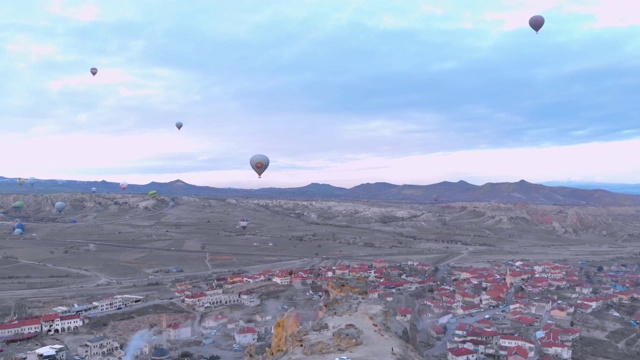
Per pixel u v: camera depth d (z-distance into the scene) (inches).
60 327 5625.0
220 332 5487.2
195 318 6067.9
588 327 5713.6
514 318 5925.2
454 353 4468.5
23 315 6003.9
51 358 4515.3
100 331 5526.6
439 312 5915.4
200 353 4783.5
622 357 4753.9
